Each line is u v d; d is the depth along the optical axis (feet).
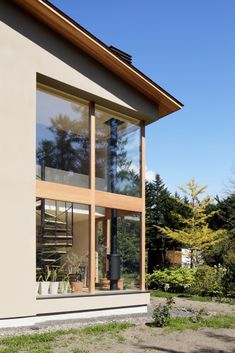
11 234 29.78
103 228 38.29
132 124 42.86
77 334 27.45
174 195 97.04
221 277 60.29
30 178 31.30
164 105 44.04
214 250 75.36
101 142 39.29
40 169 33.60
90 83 36.81
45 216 34.01
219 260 74.13
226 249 72.84
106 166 39.24
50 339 25.48
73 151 36.37
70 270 35.24
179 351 24.59
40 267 33.24
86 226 36.45
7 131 30.40
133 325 31.58
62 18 33.09
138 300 38.86
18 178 30.60
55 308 32.19
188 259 88.53
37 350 22.61
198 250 86.07
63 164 35.35
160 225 94.27
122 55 41.65
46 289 33.09
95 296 35.29
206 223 91.40
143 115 42.24
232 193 95.09
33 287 30.60
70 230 35.63
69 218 35.70
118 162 40.45
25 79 31.86
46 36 33.73
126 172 41.01
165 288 67.62
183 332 29.99
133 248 40.45
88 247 36.11
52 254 34.19
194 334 29.50
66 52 35.12
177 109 44.39
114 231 39.09
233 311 43.21
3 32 31.01
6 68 30.83
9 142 30.40
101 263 37.76
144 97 42.22
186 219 89.35
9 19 31.48
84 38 34.88
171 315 37.68
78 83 35.78
